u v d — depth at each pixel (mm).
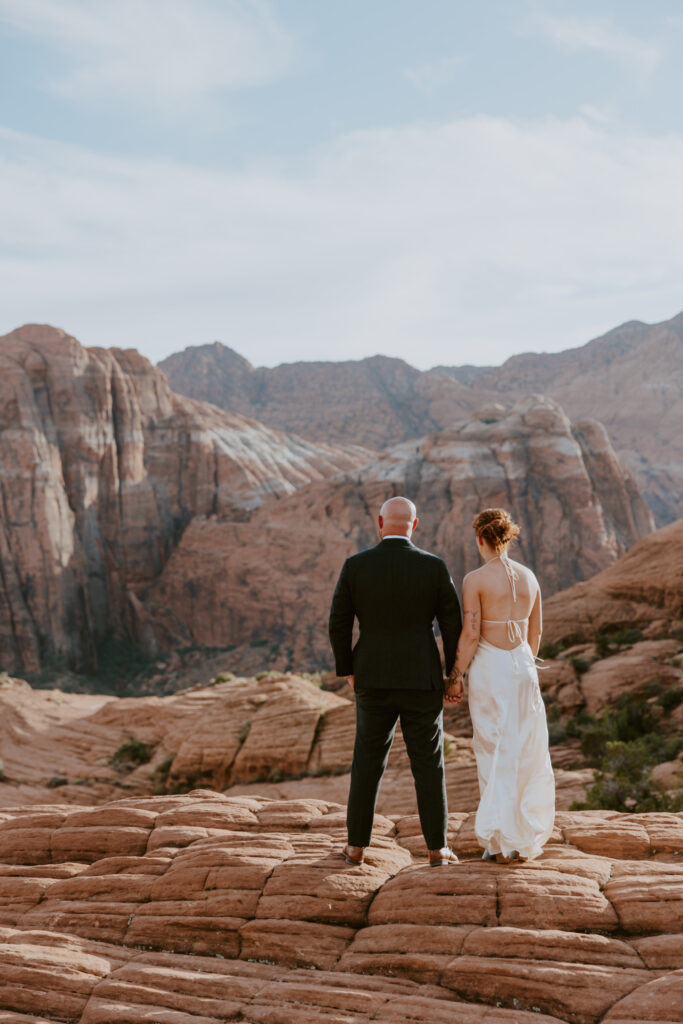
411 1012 4105
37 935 5383
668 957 4223
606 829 5961
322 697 39969
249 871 5570
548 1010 4059
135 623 172875
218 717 38906
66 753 44438
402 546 5316
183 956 5109
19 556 155250
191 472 194375
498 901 4770
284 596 166125
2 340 176500
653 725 33219
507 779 5047
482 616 5223
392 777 27109
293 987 4473
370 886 5270
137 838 6688
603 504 180625
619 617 50062
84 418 173625
